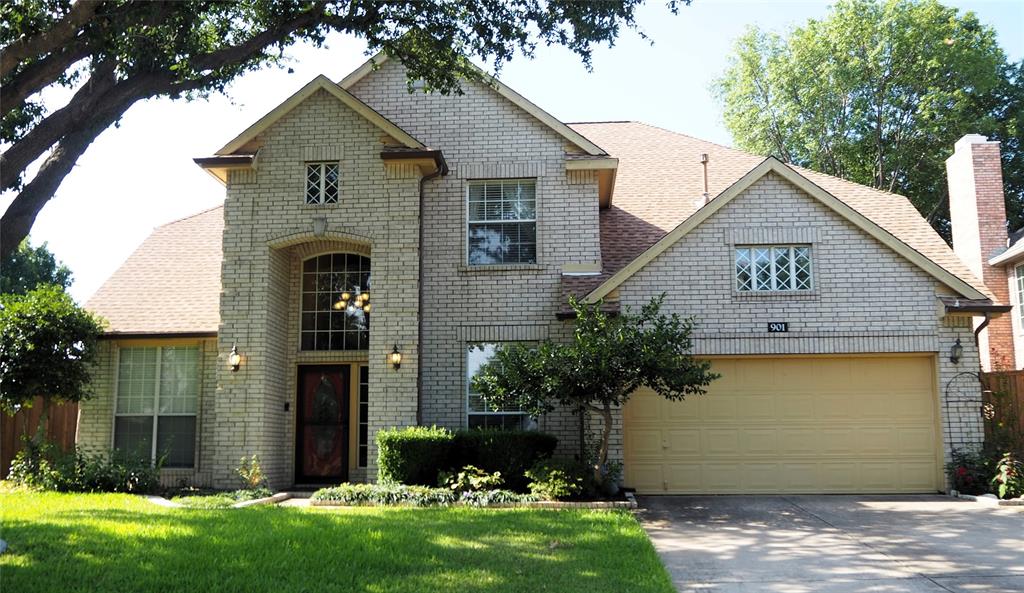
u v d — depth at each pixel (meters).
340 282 16.25
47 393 14.49
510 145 16.02
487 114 16.17
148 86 10.65
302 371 16.11
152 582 7.18
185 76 11.22
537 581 7.43
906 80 32.47
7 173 9.30
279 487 15.29
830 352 14.48
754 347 14.52
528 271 15.51
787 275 14.77
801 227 14.76
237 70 12.98
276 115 15.41
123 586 7.07
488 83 13.99
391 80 16.52
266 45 11.94
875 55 32.09
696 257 14.78
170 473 15.47
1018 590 7.46
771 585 7.70
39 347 14.30
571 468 12.92
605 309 14.37
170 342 15.88
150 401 15.89
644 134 21.66
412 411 14.42
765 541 9.92
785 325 14.53
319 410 15.99
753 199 14.91
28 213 9.55
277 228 15.16
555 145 15.97
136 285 17.02
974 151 22.34
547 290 15.42
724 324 14.59
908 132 33.00
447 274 15.54
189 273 17.28
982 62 31.23
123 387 15.97
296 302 16.19
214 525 9.73
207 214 19.41
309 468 15.82
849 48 33.47
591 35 12.35
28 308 14.42
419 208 15.12
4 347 14.04
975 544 9.66
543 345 12.59
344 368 16.06
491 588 7.16
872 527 10.91
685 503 13.30
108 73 10.38
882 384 14.70
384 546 8.70
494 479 12.97
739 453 14.65
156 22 9.77
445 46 12.89
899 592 7.44
